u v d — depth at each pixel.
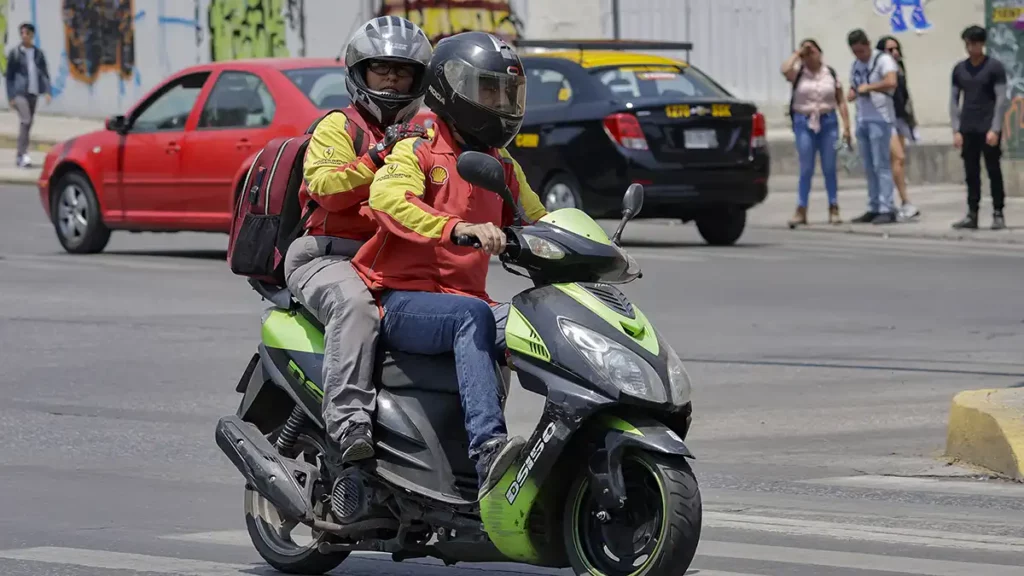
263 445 7.62
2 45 42.78
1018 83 29.11
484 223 6.82
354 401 7.08
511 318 6.66
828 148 25.62
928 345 14.67
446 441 7.02
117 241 23.67
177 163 20.19
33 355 14.26
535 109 22.61
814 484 9.84
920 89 32.91
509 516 6.61
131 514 9.09
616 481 6.35
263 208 7.61
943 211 27.03
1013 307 16.94
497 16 37.19
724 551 8.16
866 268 20.30
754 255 21.80
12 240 23.28
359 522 7.21
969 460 10.41
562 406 6.41
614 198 21.81
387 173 6.93
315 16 39.06
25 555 8.10
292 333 7.50
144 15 40.84
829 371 13.48
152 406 12.22
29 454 10.70
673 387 6.46
